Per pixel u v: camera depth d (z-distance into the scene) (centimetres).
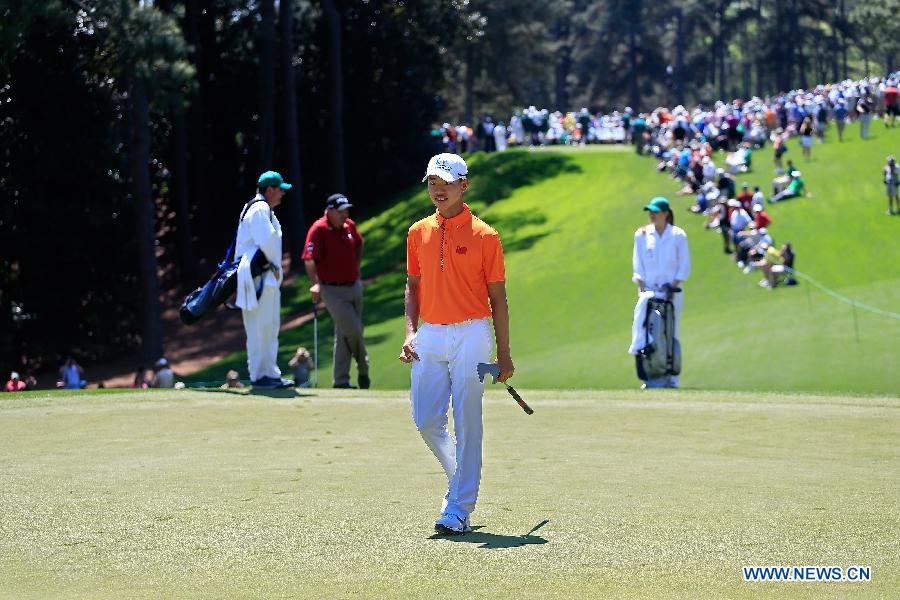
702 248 11019
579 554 1391
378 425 2547
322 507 1683
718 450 2205
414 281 1664
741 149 13275
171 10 11988
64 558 1410
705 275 10381
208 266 15662
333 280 3700
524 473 1961
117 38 9119
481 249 1585
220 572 1341
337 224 3681
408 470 1997
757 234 10300
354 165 16562
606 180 14725
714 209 11488
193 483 1873
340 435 2406
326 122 16425
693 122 15062
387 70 16525
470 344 1591
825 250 10512
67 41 10562
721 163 13662
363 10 16362
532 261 12162
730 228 10738
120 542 1481
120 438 2366
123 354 12062
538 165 15712
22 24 8569
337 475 1947
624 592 1229
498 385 7594
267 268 3183
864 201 11525
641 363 3734
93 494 1780
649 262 3741
